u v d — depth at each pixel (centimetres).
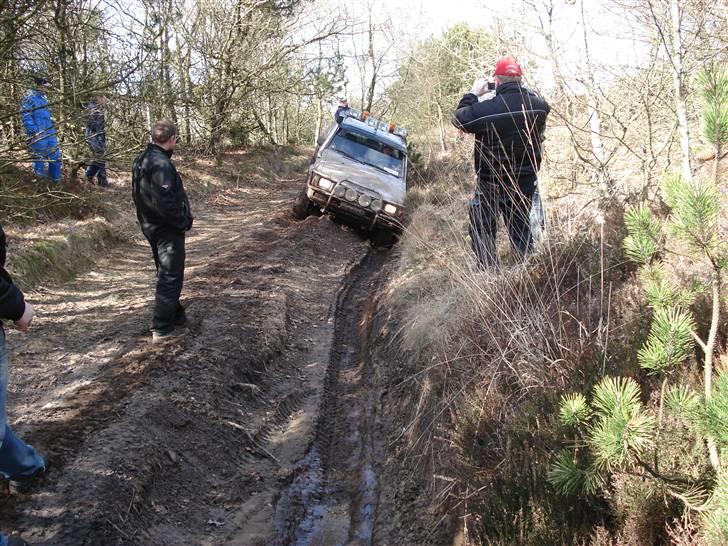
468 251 540
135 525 337
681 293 235
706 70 199
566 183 648
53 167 965
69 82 868
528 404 340
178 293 537
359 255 1019
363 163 1145
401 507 396
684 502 218
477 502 335
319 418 520
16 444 318
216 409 470
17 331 554
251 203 1455
